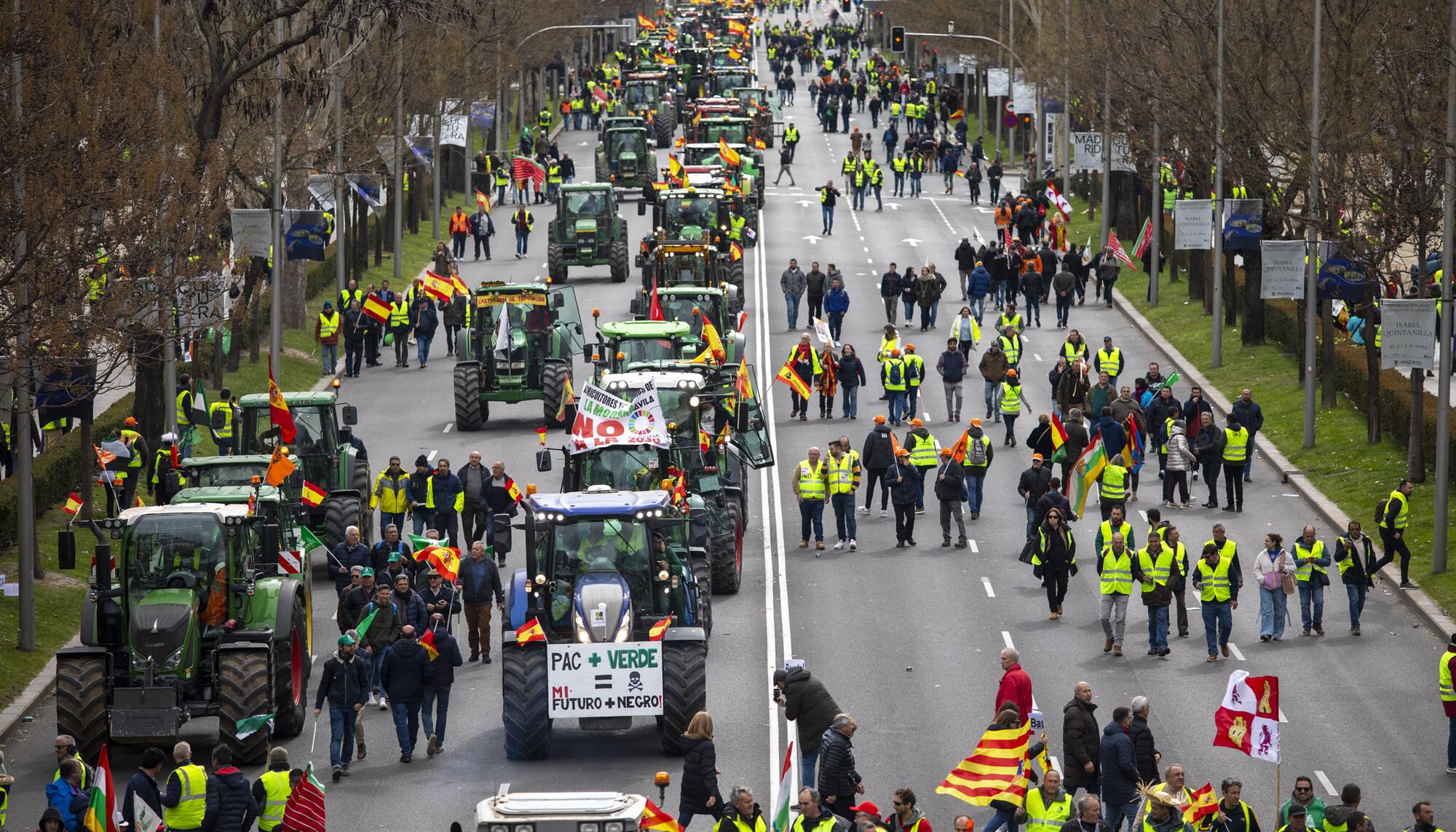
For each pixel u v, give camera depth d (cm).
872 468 9850
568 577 6394
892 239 18838
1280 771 6262
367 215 17888
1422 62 9769
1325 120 10988
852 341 14188
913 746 6512
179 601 6178
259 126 12431
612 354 10769
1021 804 5294
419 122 18325
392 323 13812
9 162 7344
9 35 7444
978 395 12538
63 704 6041
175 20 10769
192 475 7919
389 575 7562
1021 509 9956
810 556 9162
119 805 5850
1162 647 7638
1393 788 6219
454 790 6041
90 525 6278
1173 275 16562
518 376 11700
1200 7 12738
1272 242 11200
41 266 7450
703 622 7506
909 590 8556
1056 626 8019
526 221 18538
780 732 6612
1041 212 18988
